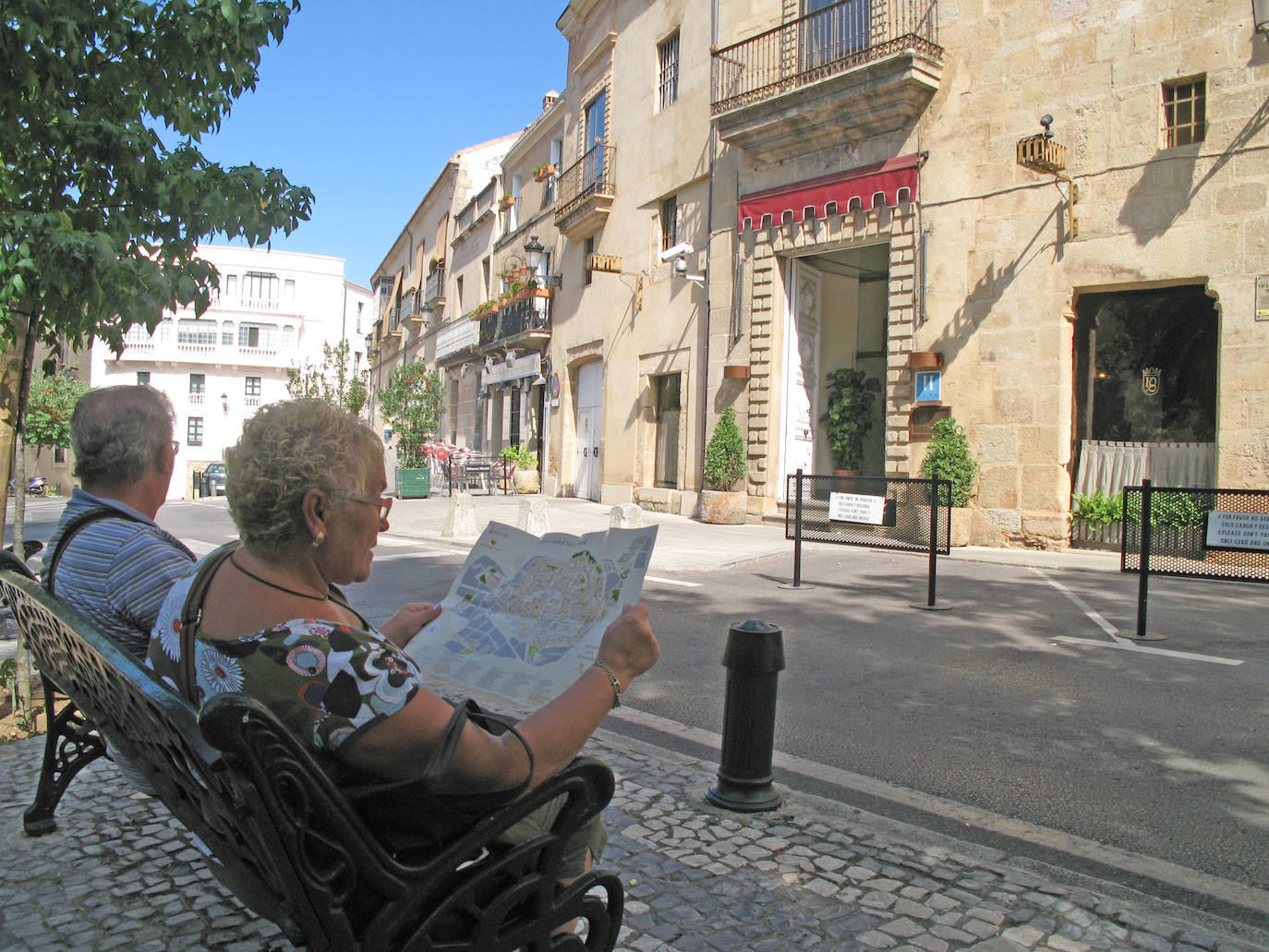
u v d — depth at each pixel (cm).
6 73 377
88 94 411
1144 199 1135
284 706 150
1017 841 341
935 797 387
